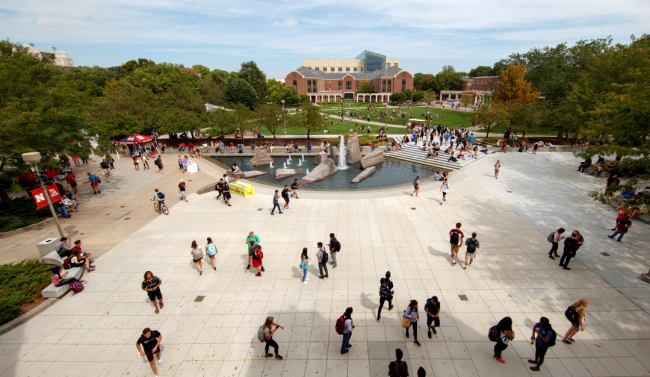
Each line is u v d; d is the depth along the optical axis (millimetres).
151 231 16406
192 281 11945
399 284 11414
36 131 16859
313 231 15891
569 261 12211
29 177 20906
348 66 153250
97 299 11102
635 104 12492
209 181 26062
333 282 11633
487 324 9469
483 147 34750
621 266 12328
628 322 9445
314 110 40781
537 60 55875
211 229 16469
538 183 23391
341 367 8141
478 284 11352
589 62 45688
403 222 16812
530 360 8148
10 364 8477
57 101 19078
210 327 9641
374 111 75312
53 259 12648
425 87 129625
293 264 12922
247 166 33844
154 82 65312
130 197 22094
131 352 8844
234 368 8203
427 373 7863
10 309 10109
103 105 41688
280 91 104125
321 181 27828
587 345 8633
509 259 12961
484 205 19125
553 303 10320
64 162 25531
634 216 16609
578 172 26156
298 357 8492
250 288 11430
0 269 12156
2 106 17250
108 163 29719
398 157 36000
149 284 9914
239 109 45750
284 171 28906
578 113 30891
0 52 18969
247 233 15859
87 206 20391
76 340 9281
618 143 14211
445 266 12539
